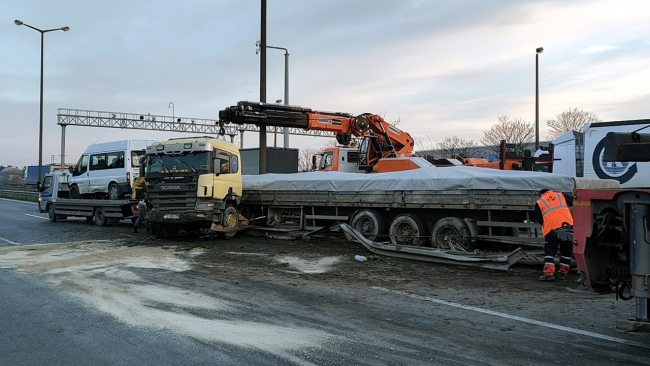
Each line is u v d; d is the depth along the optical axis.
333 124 17.53
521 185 10.04
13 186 56.47
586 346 5.18
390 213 12.59
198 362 4.71
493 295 7.50
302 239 13.97
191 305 6.80
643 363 4.71
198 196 13.42
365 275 9.06
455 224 10.73
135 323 5.95
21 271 9.33
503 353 4.96
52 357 4.86
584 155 16.34
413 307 6.77
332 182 13.40
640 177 15.15
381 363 4.69
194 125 50.44
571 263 9.03
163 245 13.12
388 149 18.28
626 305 6.84
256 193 15.26
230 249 12.37
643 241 4.70
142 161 14.52
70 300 7.07
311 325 5.90
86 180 19.81
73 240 14.35
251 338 5.40
